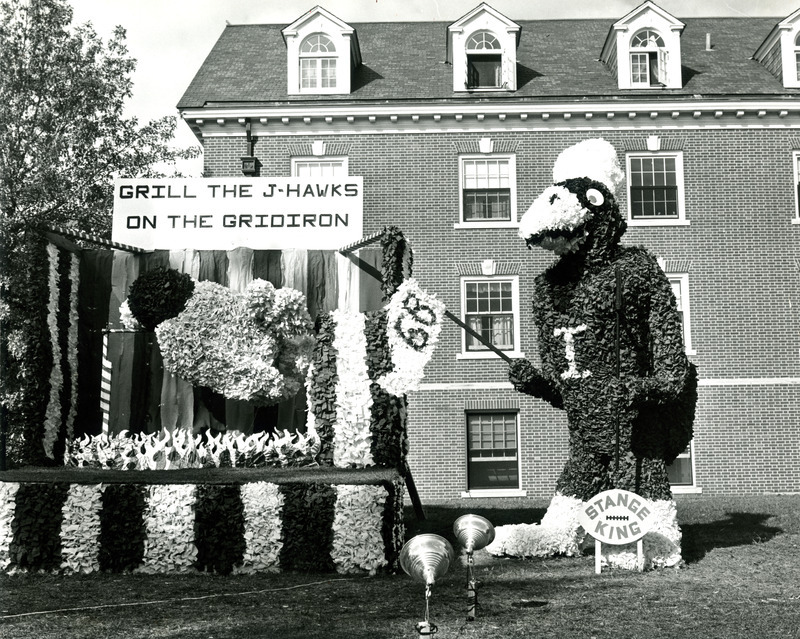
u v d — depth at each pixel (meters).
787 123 22.27
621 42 23.00
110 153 23.45
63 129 22.53
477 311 21.95
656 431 10.36
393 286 11.98
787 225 22.02
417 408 21.50
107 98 22.97
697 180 22.14
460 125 22.27
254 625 7.38
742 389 21.56
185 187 14.06
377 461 11.26
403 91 22.94
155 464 11.83
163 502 10.00
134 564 9.95
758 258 21.92
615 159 11.19
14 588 9.17
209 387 12.70
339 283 13.89
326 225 14.06
